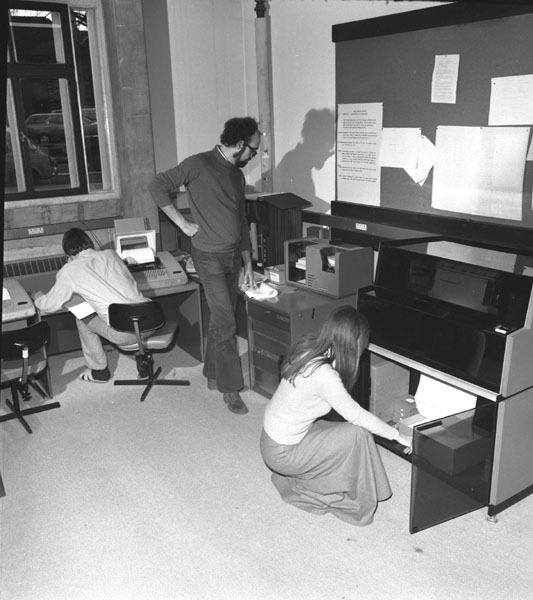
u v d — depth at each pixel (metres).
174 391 3.94
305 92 4.44
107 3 4.16
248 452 3.22
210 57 4.90
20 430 3.50
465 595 2.23
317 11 4.17
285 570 2.38
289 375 2.51
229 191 3.51
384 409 3.34
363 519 2.64
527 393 2.58
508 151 3.11
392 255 3.05
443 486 2.59
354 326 2.42
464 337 2.62
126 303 3.59
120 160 4.52
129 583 2.34
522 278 2.51
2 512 2.78
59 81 4.29
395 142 3.71
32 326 3.30
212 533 2.61
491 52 3.08
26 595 2.30
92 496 2.88
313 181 4.55
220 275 3.59
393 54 3.59
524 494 2.77
